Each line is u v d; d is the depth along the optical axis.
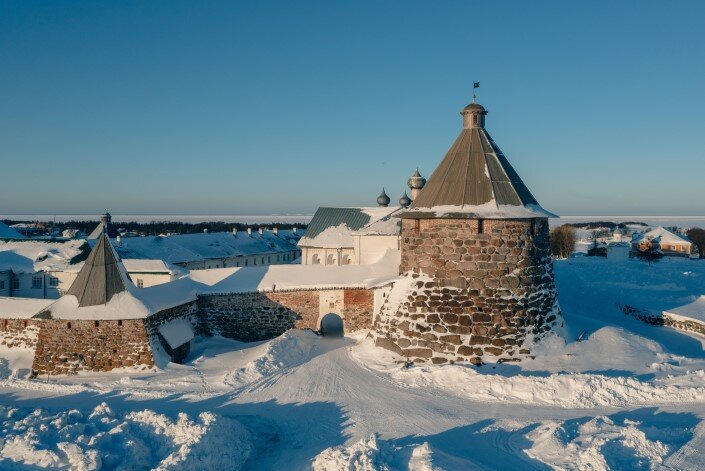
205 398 19.64
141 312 23.92
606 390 17.14
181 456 13.51
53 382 22.14
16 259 41.91
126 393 20.47
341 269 30.16
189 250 57.94
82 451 13.66
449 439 14.94
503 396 17.88
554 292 23.17
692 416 15.24
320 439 15.83
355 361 22.75
